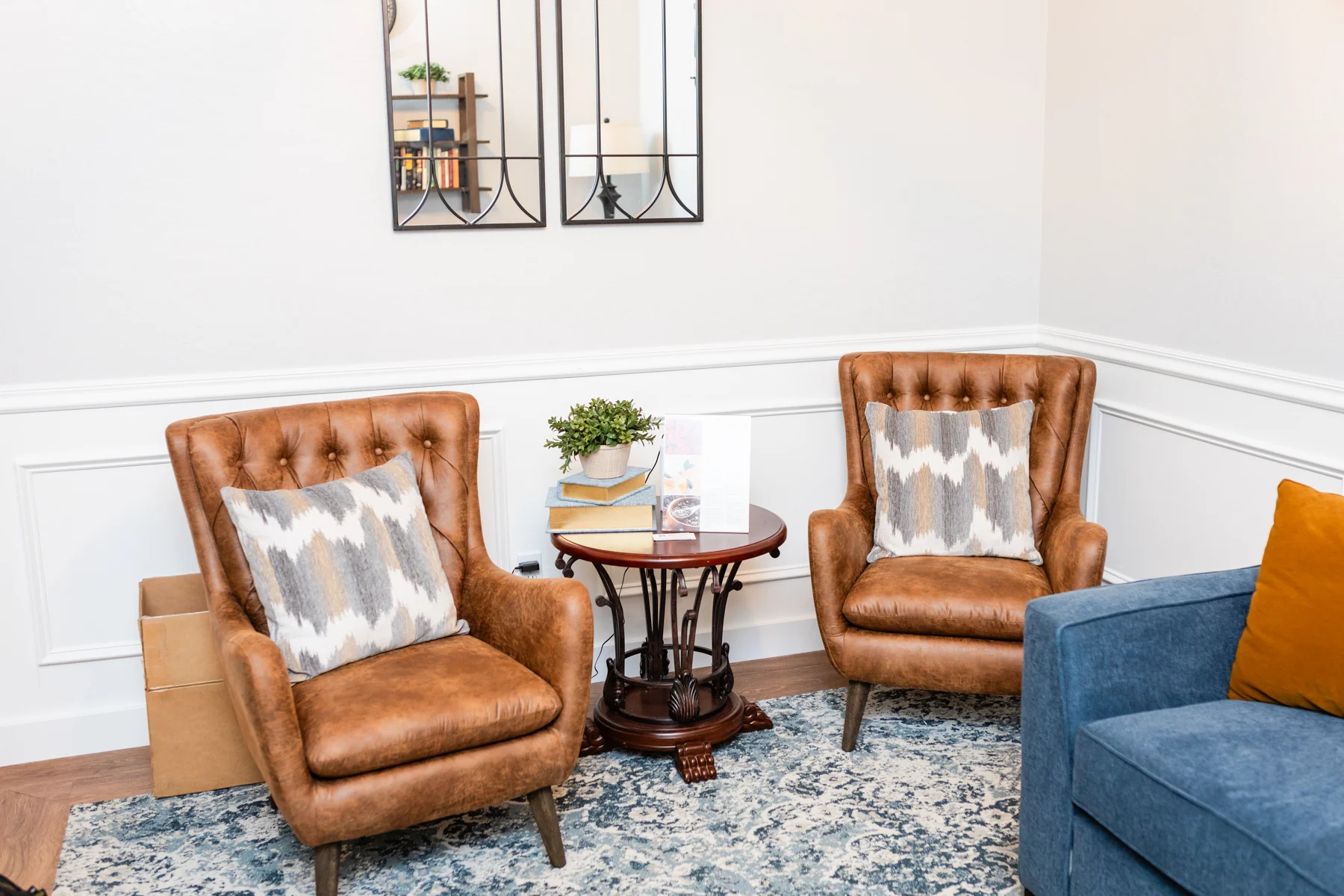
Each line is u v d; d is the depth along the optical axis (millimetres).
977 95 3338
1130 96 3053
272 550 2230
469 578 2539
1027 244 3480
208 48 2670
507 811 2484
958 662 2580
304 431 2467
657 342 3170
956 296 3443
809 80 3164
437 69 2832
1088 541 2570
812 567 2662
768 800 2490
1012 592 2590
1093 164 3219
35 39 2549
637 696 2865
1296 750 1739
